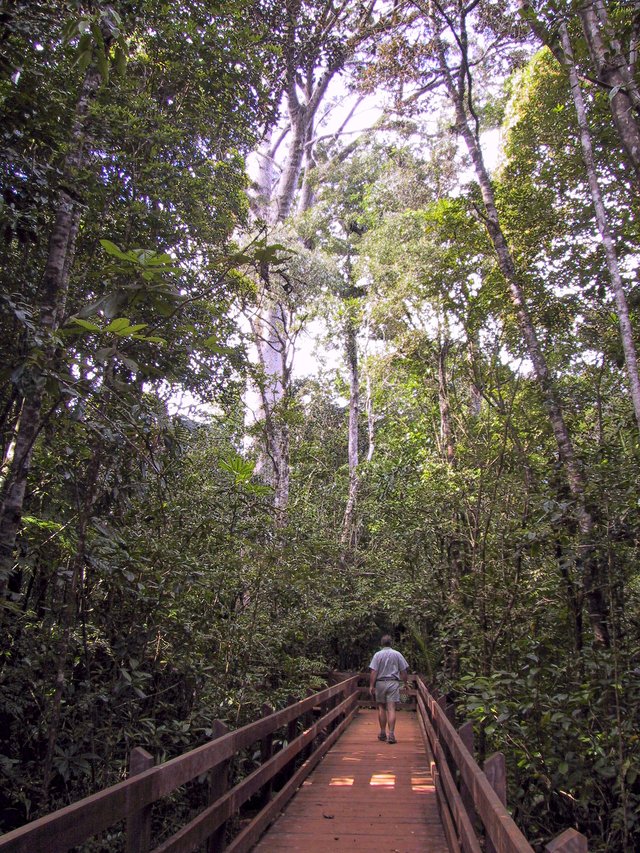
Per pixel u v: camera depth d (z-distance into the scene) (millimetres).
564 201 11914
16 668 5848
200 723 7367
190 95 9367
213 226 9859
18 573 6781
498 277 11828
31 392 4527
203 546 8781
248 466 9422
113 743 6238
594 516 7250
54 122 6324
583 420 9320
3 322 5582
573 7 7781
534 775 6191
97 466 5797
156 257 4355
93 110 6586
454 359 15242
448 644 10883
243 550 9773
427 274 13086
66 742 6223
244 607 9930
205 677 7723
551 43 8617
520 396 10445
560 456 8203
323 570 15750
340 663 19344
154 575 6758
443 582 11898
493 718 6422
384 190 26438
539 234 11812
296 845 5312
